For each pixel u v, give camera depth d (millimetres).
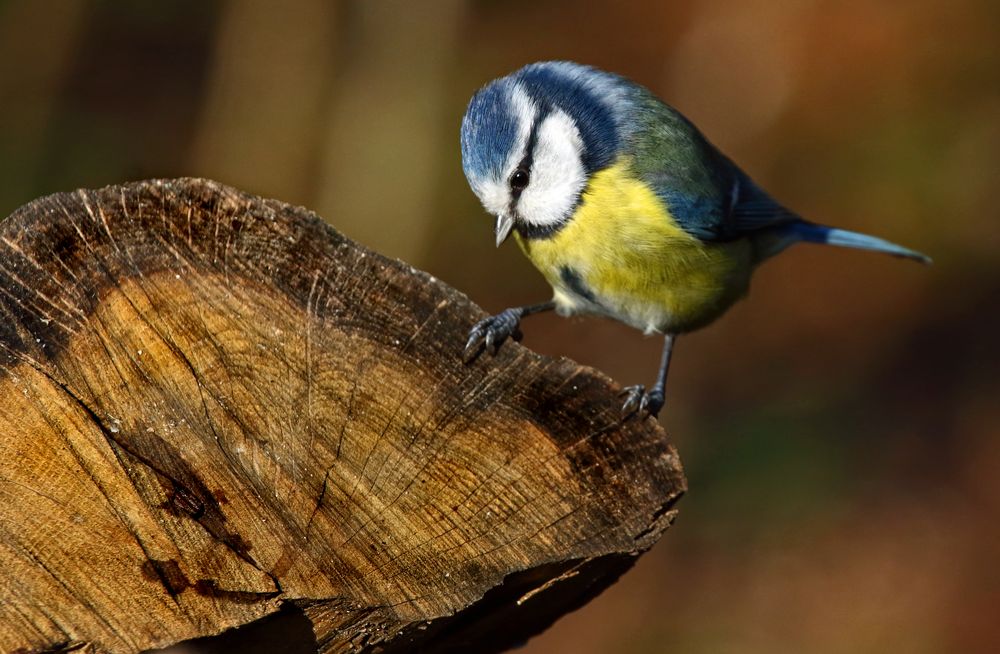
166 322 4039
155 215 4016
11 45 12617
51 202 3934
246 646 4141
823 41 15508
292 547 4043
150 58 13820
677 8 16031
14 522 3844
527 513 4223
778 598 11289
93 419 3949
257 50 13398
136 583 3906
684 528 11938
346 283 4172
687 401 13422
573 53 15680
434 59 13812
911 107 15031
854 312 14352
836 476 12430
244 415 4086
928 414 13141
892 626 11180
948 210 14562
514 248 14016
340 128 13570
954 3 15453
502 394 4219
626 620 11156
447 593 4172
